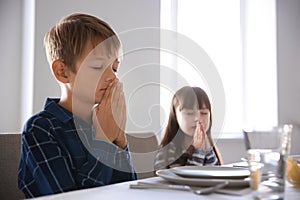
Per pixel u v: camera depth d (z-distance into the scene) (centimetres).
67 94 93
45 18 193
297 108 274
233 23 282
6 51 203
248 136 54
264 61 279
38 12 192
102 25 94
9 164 105
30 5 196
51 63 95
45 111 91
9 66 204
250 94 279
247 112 277
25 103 197
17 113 205
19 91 205
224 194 56
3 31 203
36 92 189
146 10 227
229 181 59
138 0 224
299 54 277
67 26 92
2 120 200
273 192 50
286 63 275
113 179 91
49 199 52
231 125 271
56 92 193
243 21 282
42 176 79
